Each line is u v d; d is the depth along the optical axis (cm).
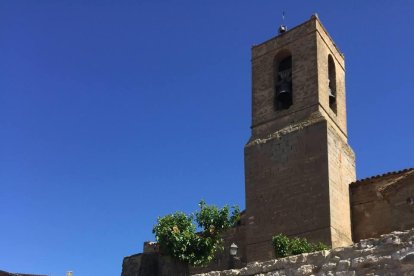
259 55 5184
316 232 4122
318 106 4575
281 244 3769
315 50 4759
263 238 4381
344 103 5059
